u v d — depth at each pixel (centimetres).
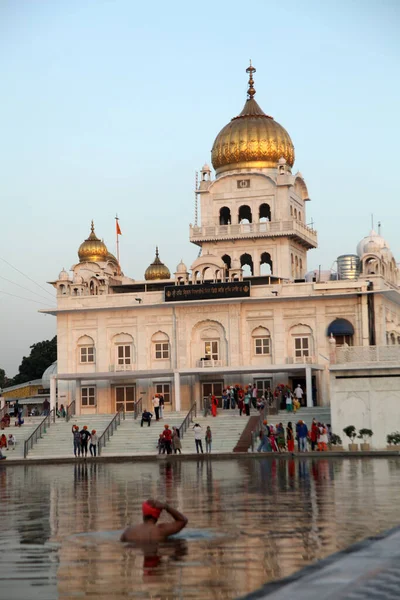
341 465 4622
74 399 8212
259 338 8006
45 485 3922
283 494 3066
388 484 3341
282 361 7894
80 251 10494
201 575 1633
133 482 3878
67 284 8375
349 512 2480
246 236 8881
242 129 9144
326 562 1228
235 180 9062
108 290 8706
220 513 2545
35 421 7700
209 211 9112
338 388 6256
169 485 3638
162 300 8131
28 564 1811
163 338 8150
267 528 2198
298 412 6900
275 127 9206
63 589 1568
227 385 7981
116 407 8156
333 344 6306
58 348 8325
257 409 7062
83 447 6275
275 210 8931
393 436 5884
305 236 9188
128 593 1516
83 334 8288
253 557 1791
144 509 2106
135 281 9344
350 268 8131
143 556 1841
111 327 8244
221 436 6512
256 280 8381
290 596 1012
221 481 3753
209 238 8981
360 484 3372
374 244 8088
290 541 1978
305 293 7869
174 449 6119
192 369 7656
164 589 1534
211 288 8025
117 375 7800
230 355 7969
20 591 1562
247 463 5081
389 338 8038
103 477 4306
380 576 1112
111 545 2012
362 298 7750
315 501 2797
